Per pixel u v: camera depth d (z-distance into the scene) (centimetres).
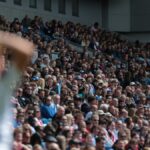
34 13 5506
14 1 5244
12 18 5212
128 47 5709
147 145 2494
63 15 5950
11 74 455
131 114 2845
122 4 6512
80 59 4197
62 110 2103
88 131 2217
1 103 458
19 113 1967
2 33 459
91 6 6362
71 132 1925
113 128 2389
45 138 1773
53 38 4775
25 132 1738
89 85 3269
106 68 4403
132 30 6494
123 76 4453
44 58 3512
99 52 5112
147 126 2678
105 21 6469
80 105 2658
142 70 4803
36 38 4062
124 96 3169
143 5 6450
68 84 3133
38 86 2833
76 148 1773
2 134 457
